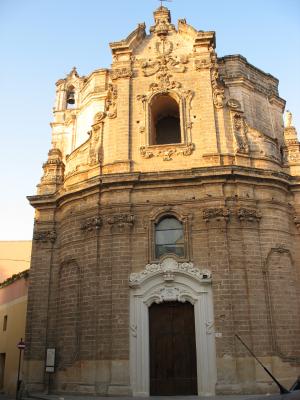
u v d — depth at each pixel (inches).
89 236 1003.3
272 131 1318.9
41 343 1048.8
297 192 1053.2
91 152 1091.3
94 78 1432.1
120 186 1002.1
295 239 1027.9
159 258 954.7
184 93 1099.3
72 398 849.5
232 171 975.0
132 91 1122.7
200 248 949.2
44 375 1016.9
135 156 1051.3
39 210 1159.0
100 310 935.0
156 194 999.0
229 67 1312.7
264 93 1348.4
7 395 1216.8
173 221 989.8
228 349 870.4
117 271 949.2
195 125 1066.1
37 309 1077.1
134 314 923.4
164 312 934.4
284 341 906.7
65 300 1013.2
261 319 901.2
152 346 915.4
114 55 1163.9
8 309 1437.0
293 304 952.9
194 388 876.6
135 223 985.5
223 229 947.3
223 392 844.0
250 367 863.7
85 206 1041.5
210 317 901.2
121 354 892.6
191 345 905.5
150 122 1093.1
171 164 1029.8
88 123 1392.7
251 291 916.0
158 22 1226.0
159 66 1135.0
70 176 1117.1
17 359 1272.1
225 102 1079.6
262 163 1037.8
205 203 972.6
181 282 932.6
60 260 1078.4
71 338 970.1
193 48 1140.5
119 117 1086.4
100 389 879.1
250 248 946.7
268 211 992.2
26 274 1326.3
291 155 1109.1
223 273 918.4
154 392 883.4
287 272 968.3
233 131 1051.3
